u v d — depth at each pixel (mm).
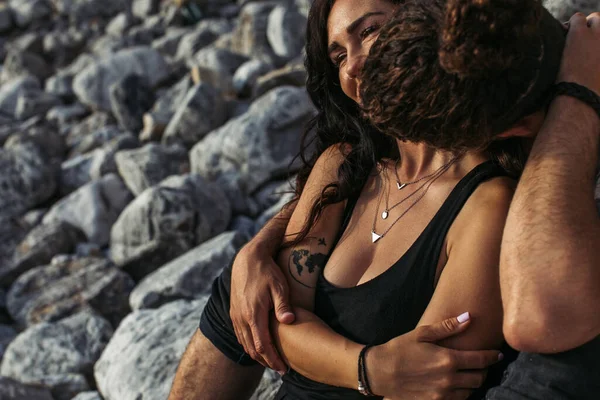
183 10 8492
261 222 4043
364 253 1466
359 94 1243
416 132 1151
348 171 1563
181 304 2797
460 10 1048
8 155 5242
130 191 4859
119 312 3820
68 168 5367
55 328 3385
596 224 1139
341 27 1451
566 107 1215
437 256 1344
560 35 1257
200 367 1710
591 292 1095
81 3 9820
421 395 1274
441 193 1390
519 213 1171
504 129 1169
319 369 1407
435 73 1090
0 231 4684
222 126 5188
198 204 4031
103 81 6605
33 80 7496
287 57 6496
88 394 2750
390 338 1374
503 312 1219
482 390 1302
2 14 10031
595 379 1113
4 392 2814
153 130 5520
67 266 4086
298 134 4523
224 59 6527
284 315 1474
